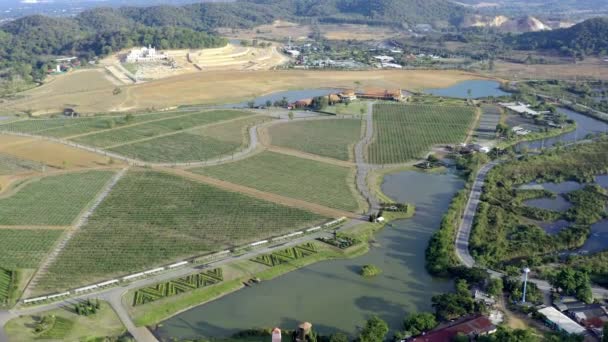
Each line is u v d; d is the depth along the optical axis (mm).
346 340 156250
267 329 165500
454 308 171875
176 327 168375
